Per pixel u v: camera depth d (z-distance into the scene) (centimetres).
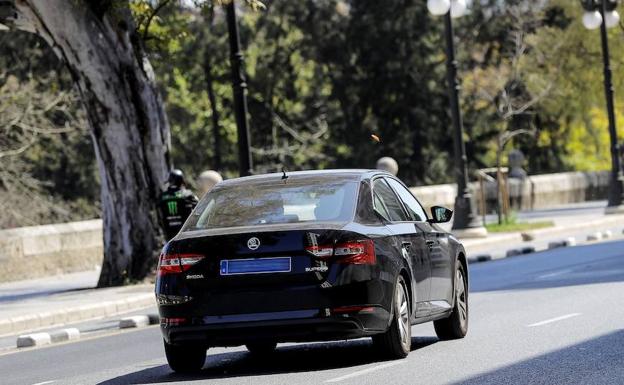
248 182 3425
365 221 3284
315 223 3197
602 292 5300
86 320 6150
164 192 6825
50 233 9388
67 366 3953
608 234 10244
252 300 3139
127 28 7550
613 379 2839
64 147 16188
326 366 3328
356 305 3134
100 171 7662
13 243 9050
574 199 17812
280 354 3753
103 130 7562
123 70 7519
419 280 3491
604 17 12762
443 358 3359
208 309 3159
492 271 7325
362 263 3158
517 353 3400
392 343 3325
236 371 3356
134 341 4719
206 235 3186
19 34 15125
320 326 3128
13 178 13362
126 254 7625
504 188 11694
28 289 8069
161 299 3209
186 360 3381
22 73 15200
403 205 3641
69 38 7400
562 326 4053
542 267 7300
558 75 18525
